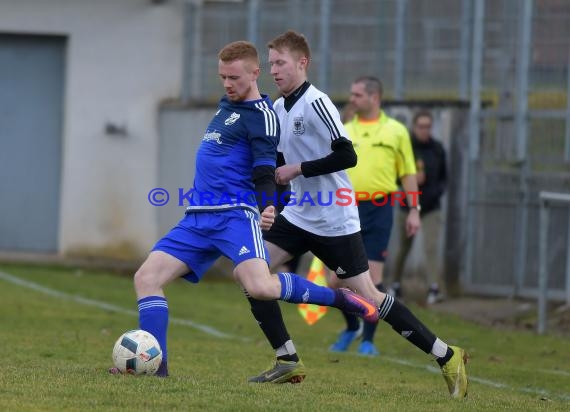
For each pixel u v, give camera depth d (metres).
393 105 51.34
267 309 23.61
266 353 31.73
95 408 18.52
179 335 36.88
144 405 18.94
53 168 62.62
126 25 60.75
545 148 48.94
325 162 23.27
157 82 60.69
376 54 52.81
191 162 59.19
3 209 62.69
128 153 60.88
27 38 62.03
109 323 38.69
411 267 50.00
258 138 21.95
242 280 22.00
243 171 22.28
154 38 60.62
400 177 33.44
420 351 35.47
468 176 50.41
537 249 48.88
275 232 25.11
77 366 25.20
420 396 22.69
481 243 50.16
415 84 52.16
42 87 62.31
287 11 55.38
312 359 31.20
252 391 21.27
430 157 48.03
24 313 40.31
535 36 48.88
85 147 61.25
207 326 40.06
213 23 58.91
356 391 23.11
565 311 45.34
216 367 27.44
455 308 47.56
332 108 23.73
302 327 41.53
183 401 19.47
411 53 52.09
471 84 50.78
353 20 53.41
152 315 22.45
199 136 58.78
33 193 62.69
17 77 62.28
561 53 48.38
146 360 22.48
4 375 22.44
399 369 30.22
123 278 55.88
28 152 62.53
